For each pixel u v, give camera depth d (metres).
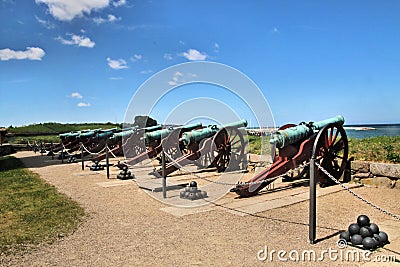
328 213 5.96
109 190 8.78
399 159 8.15
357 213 5.94
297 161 7.90
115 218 5.98
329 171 8.27
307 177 9.48
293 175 9.49
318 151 8.06
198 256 4.17
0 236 5.06
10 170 13.75
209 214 6.09
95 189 8.98
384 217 5.66
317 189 7.96
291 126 8.51
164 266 3.90
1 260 4.16
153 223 5.62
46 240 4.86
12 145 26.45
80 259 4.15
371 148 9.39
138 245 4.59
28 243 4.75
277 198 7.20
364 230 4.37
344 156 8.67
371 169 8.27
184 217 5.94
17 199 7.75
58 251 4.43
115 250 4.42
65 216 6.15
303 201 6.88
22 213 6.43
